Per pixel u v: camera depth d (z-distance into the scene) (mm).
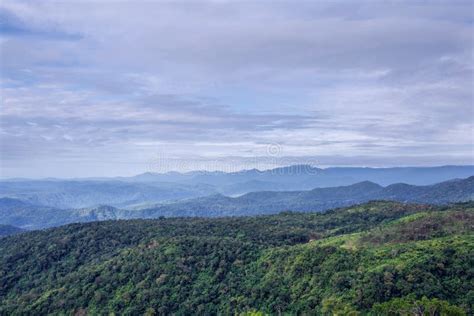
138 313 114375
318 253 114688
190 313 111875
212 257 131625
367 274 96688
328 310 91312
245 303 107688
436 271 95062
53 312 124000
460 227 132875
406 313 80375
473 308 85062
